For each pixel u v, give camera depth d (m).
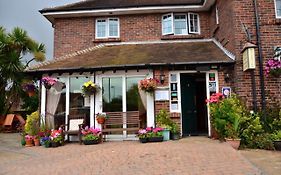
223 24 12.24
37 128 11.27
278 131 8.87
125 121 11.02
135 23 14.30
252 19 10.89
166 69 11.20
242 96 10.32
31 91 13.27
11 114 17.25
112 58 11.93
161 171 5.95
